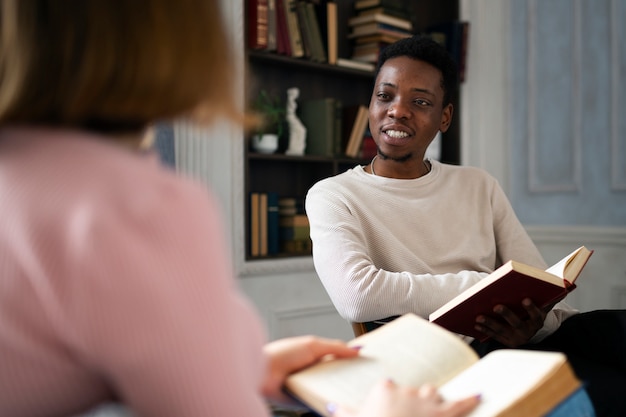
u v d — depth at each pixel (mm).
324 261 1738
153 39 510
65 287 453
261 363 654
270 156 3303
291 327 3424
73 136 521
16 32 501
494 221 2020
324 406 780
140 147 593
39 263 458
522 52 3910
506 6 3953
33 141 513
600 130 3629
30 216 469
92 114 530
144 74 511
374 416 657
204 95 549
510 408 696
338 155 3570
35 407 505
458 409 688
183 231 487
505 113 3977
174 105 537
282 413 1873
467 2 4047
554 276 1380
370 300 1623
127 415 535
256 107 3268
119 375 475
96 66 499
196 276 483
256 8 3150
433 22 4250
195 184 544
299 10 3373
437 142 3939
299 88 3678
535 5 3855
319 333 3547
